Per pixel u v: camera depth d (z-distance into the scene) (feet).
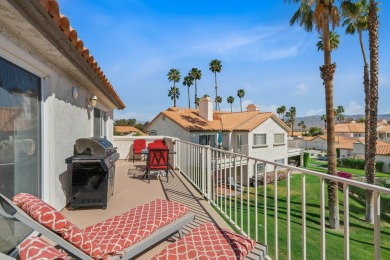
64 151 13.01
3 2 5.86
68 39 9.13
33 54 9.26
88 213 12.67
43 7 6.78
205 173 16.44
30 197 5.99
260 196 52.90
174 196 16.03
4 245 7.39
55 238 5.50
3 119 7.98
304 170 6.98
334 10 36.14
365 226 39.78
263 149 72.54
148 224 8.14
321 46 62.13
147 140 35.35
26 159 9.45
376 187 4.80
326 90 37.91
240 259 6.48
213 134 69.72
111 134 33.86
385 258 29.76
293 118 244.42
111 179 15.31
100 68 14.12
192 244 6.96
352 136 196.85
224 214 12.85
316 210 45.11
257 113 78.48
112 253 6.57
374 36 42.11
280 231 33.47
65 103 13.09
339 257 27.71
